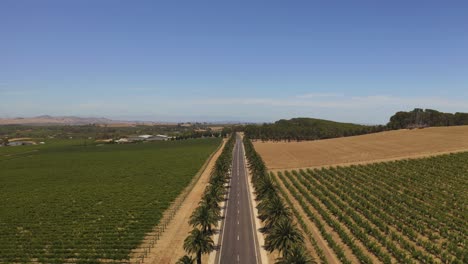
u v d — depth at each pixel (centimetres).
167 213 10350
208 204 8194
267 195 8681
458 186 11250
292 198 11412
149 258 7088
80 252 7462
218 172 12162
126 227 8981
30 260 7181
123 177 16512
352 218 9144
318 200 11081
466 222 8400
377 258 6956
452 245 7031
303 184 12838
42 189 14375
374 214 9412
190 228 8769
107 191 13525
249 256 6931
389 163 14938
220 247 7369
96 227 9094
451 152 15712
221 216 9450
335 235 8181
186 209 10569
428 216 9044
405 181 12156
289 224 6500
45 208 11256
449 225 8256
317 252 7156
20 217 10250
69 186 14825
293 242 6162
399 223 8306
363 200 10062
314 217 9088
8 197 13138
